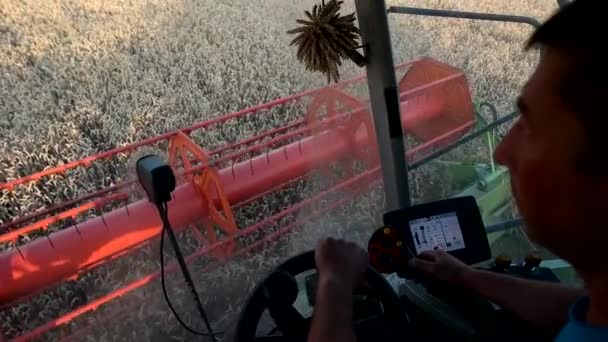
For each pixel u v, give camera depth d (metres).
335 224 4.05
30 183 4.59
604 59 0.56
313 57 2.00
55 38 7.20
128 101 6.00
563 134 0.59
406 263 1.63
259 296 1.45
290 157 4.27
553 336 1.38
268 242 4.18
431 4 5.51
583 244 0.62
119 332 3.54
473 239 1.77
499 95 5.05
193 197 3.90
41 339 3.53
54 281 3.39
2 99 5.92
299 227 4.13
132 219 3.60
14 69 6.50
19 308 3.64
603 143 0.56
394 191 2.38
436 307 1.61
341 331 1.06
